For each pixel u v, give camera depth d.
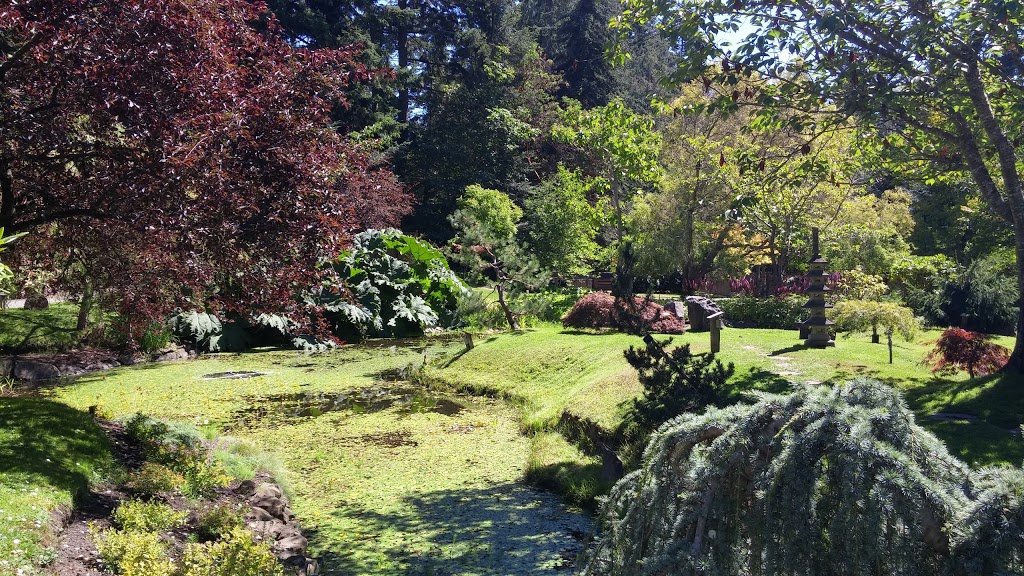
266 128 7.33
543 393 13.34
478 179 40.94
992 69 11.46
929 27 10.05
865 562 2.50
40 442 6.56
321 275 8.18
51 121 6.79
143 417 8.48
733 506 3.03
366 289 22.02
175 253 6.91
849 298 21.12
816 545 2.63
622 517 3.64
